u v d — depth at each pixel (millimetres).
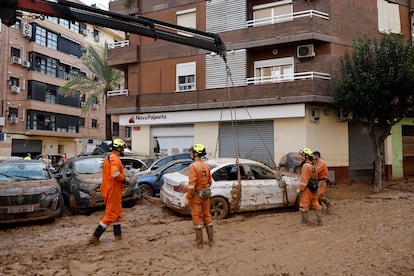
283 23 17359
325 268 5691
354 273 5445
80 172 11117
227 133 18781
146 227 8781
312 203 8844
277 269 5707
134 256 6414
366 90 14273
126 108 21062
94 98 26531
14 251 6930
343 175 17578
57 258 6375
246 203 9922
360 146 18609
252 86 17562
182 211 9523
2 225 8992
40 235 8141
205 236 7777
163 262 6078
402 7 19906
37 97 33594
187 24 20422
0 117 29156
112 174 7168
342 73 15859
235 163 10211
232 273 5574
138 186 11727
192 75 20078
